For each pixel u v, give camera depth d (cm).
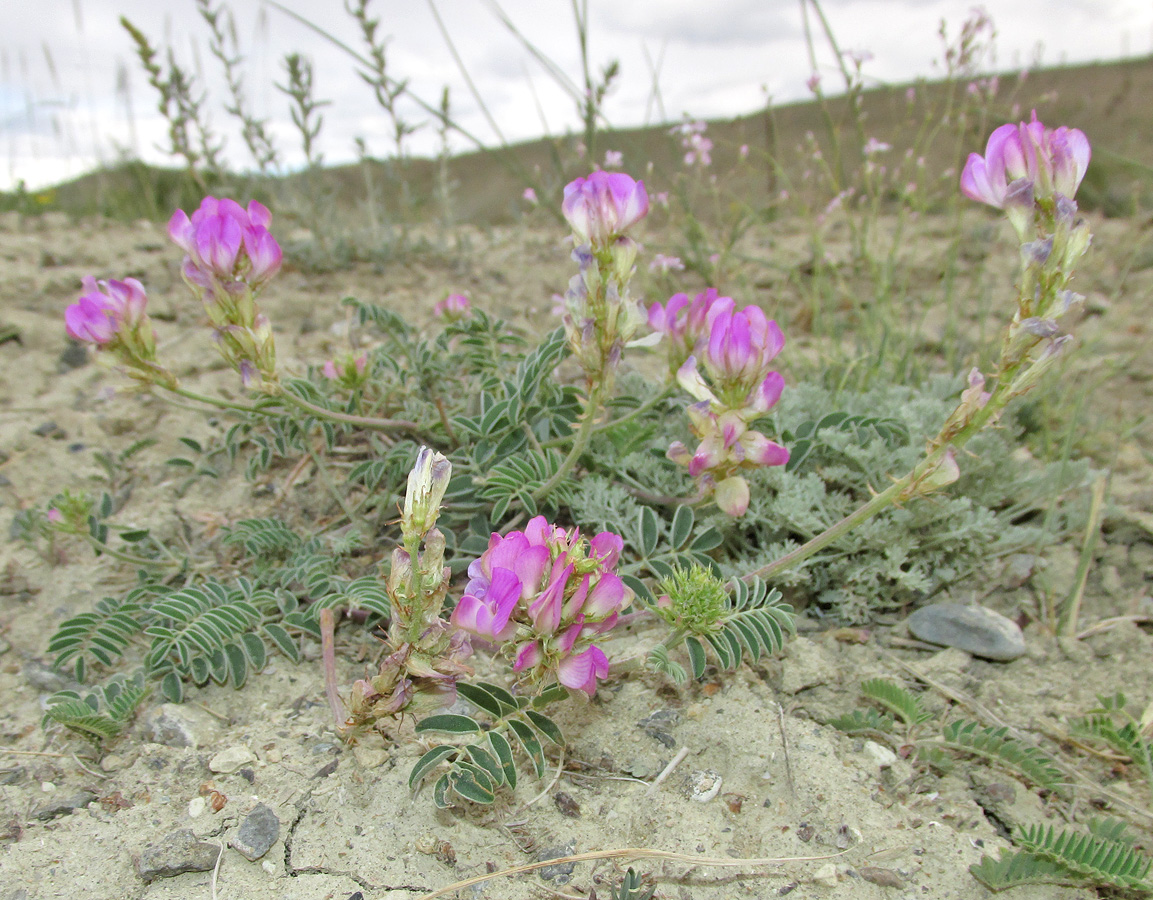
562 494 28
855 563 28
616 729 22
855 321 51
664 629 25
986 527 28
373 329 46
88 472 35
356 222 62
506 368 34
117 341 24
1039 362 18
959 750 23
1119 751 23
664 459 30
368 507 32
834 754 22
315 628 25
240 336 24
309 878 18
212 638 24
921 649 27
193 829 20
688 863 19
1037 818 21
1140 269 55
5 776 22
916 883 19
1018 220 18
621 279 22
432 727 20
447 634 18
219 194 54
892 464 29
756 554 29
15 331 43
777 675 25
